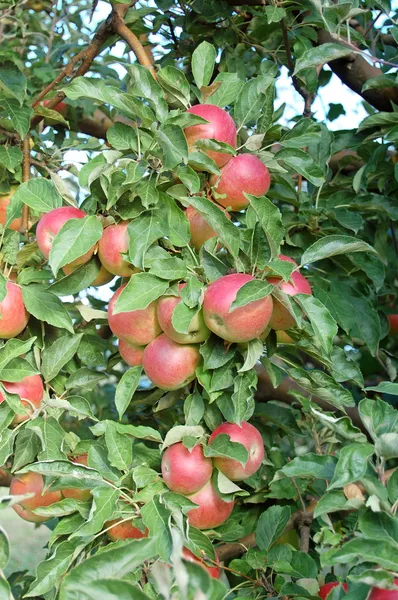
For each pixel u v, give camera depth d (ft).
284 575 3.56
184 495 3.42
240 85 3.82
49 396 3.77
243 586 3.69
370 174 5.02
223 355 3.34
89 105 5.58
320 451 4.58
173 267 3.31
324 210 4.42
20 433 3.67
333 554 2.52
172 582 2.95
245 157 3.56
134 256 3.31
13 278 3.77
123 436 3.32
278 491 4.23
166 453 3.45
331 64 5.01
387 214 4.68
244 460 3.30
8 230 3.69
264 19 5.04
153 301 3.44
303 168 3.76
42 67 6.07
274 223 3.16
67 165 4.71
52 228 3.49
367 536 2.57
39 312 3.59
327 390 3.51
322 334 3.16
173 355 3.42
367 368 5.62
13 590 5.01
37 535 9.67
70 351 3.69
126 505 3.27
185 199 3.26
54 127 5.83
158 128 3.32
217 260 3.38
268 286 3.08
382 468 2.80
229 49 5.07
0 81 4.10
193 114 3.29
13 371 3.46
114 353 4.04
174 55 5.32
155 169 3.45
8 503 2.55
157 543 2.99
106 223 3.52
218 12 4.86
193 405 3.51
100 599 2.29
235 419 3.26
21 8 6.58
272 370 3.49
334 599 2.72
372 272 4.44
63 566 3.16
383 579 2.46
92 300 5.26
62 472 3.21
